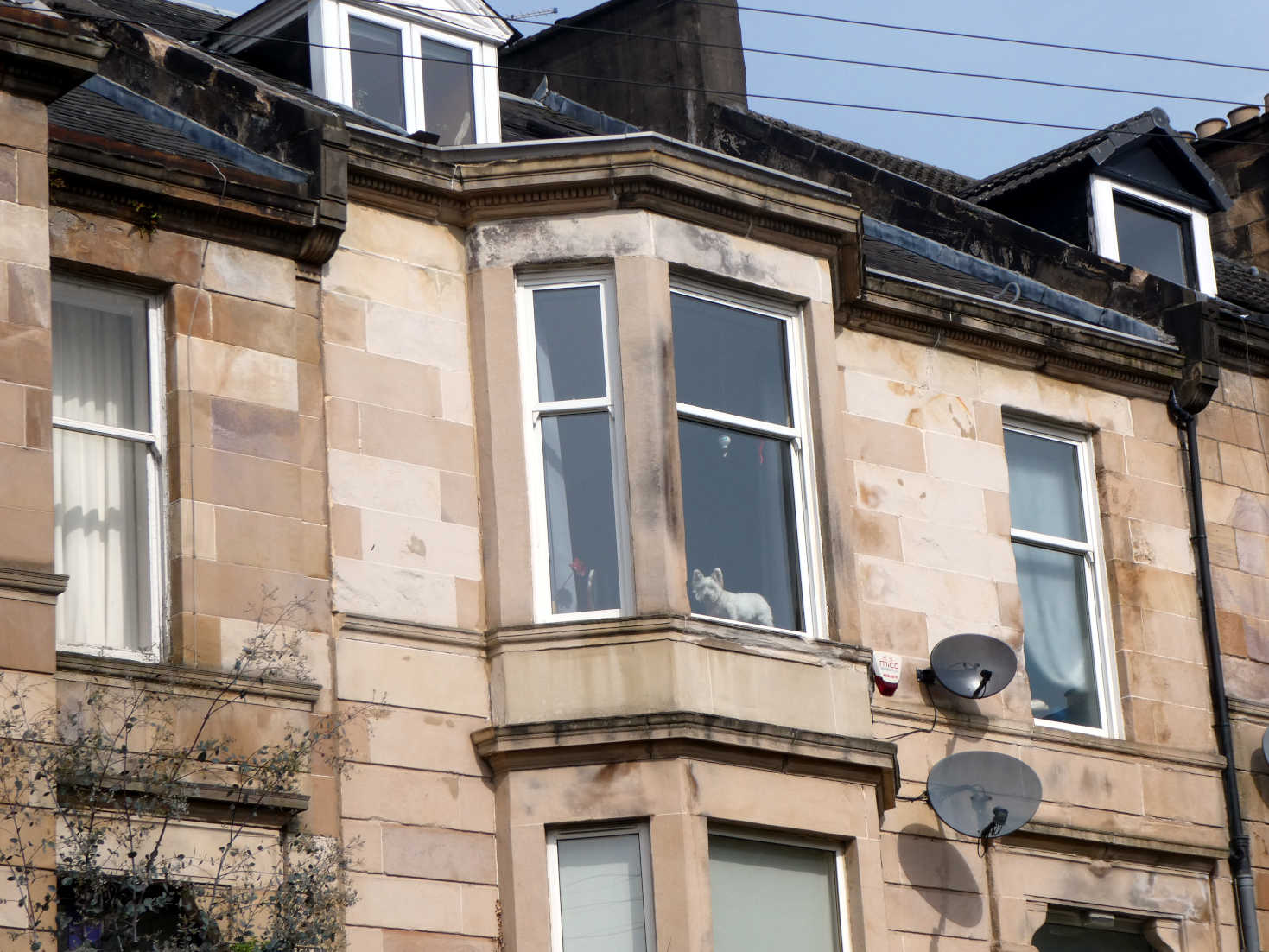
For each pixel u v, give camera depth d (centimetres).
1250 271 5656
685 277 3750
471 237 3712
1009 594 4144
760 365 3825
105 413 3328
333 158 3553
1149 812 4162
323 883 3078
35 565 2919
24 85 3086
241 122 3678
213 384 3375
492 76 4469
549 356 3678
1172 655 4325
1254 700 4419
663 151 3703
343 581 3419
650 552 3528
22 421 2964
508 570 3541
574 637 3488
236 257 3459
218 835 3127
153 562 3281
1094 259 4722
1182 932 4144
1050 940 4047
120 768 3041
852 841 3612
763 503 3772
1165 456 4475
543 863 3416
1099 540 4344
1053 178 5000
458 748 3444
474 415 3644
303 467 3428
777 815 3522
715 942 3459
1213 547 4494
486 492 3594
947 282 4594
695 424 3725
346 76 4294
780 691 3584
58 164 3272
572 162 3688
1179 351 4516
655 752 3434
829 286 3912
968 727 3991
